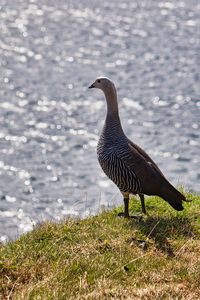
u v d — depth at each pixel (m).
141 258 9.11
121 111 66.12
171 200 10.76
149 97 73.69
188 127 58.84
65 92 77.44
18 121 61.75
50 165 46.91
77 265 8.70
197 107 68.81
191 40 131.88
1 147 52.09
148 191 10.97
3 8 196.38
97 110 68.12
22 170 45.41
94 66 99.12
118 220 10.93
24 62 101.81
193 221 10.90
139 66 98.94
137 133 56.16
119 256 9.12
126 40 132.75
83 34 143.12
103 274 8.57
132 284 8.28
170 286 8.12
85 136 56.81
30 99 72.44
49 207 36.06
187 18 176.62
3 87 79.00
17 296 7.74
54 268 8.63
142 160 11.01
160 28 153.88
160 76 89.31
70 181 42.31
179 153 48.62
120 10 198.62
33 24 160.25
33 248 9.46
